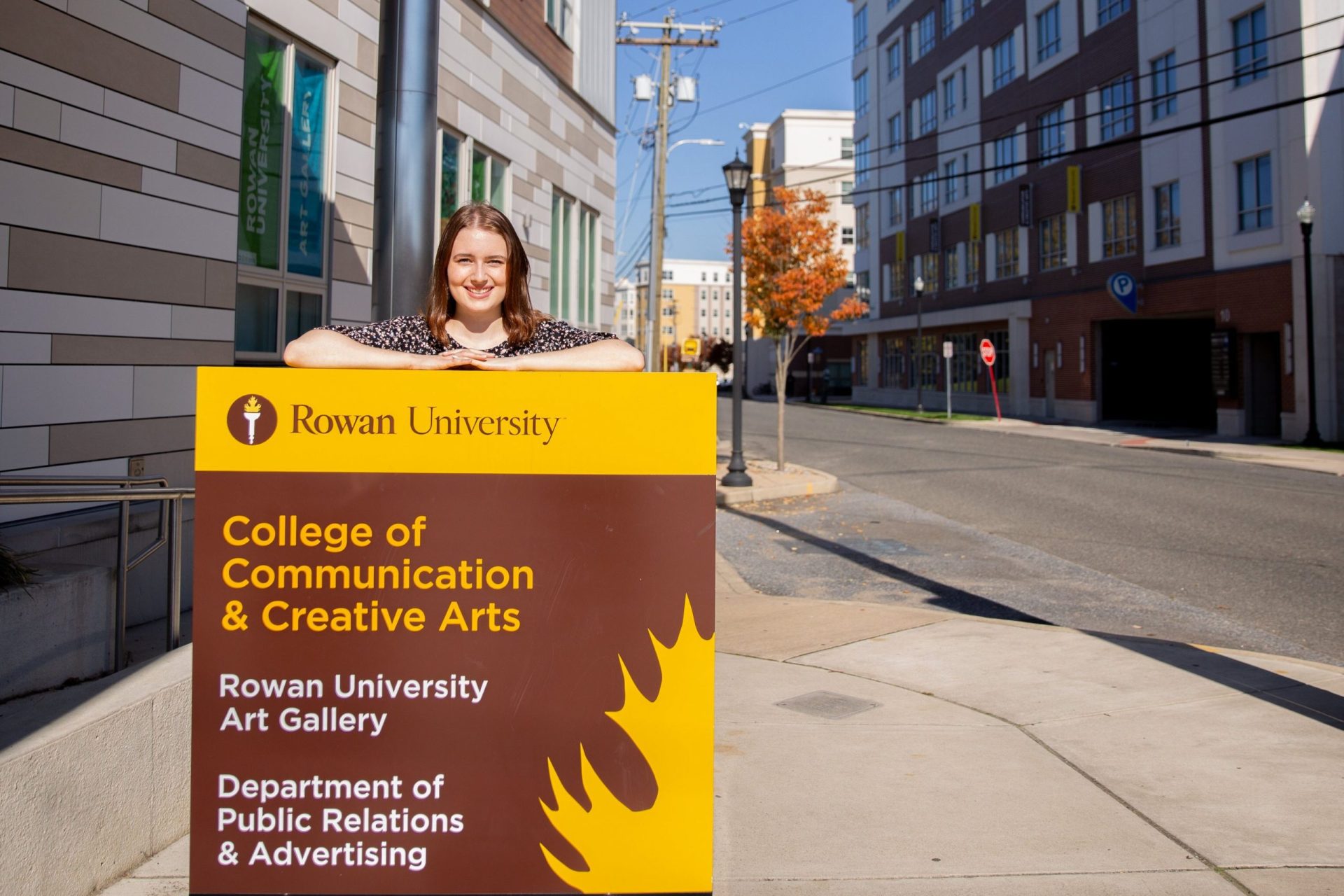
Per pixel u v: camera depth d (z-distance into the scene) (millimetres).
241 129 6914
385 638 2205
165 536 4383
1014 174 35312
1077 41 30781
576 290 15289
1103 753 4367
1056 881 3223
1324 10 21484
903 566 9320
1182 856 3398
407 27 5672
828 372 60812
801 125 71312
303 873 2191
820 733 4660
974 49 38000
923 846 3482
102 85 5691
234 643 2188
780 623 6949
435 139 5828
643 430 2234
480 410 2213
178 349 6332
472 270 2609
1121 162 28734
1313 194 21641
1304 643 6531
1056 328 32594
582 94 15258
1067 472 16734
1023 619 7324
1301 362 21953
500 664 2219
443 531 2209
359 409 2197
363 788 2195
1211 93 24656
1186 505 12844
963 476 16469
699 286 152625
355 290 8781
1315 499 13172
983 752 4402
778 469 16812
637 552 2234
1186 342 31422
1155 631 6898
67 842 2934
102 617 3963
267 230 7672
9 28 5090
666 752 2229
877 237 48125
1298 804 3814
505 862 2205
